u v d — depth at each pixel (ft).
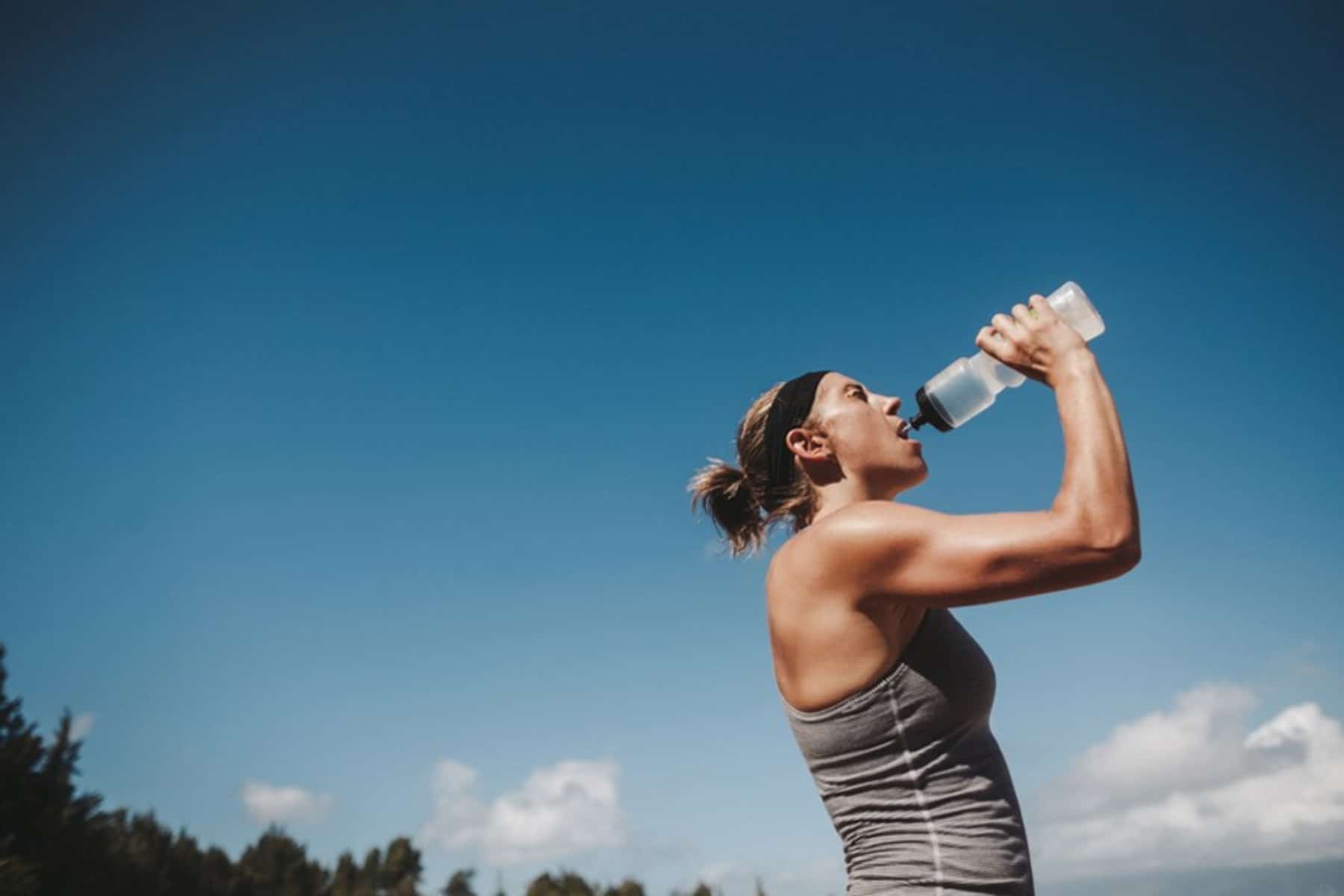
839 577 5.90
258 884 99.81
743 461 7.54
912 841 5.73
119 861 54.65
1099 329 8.03
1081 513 5.38
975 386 8.10
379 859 147.64
